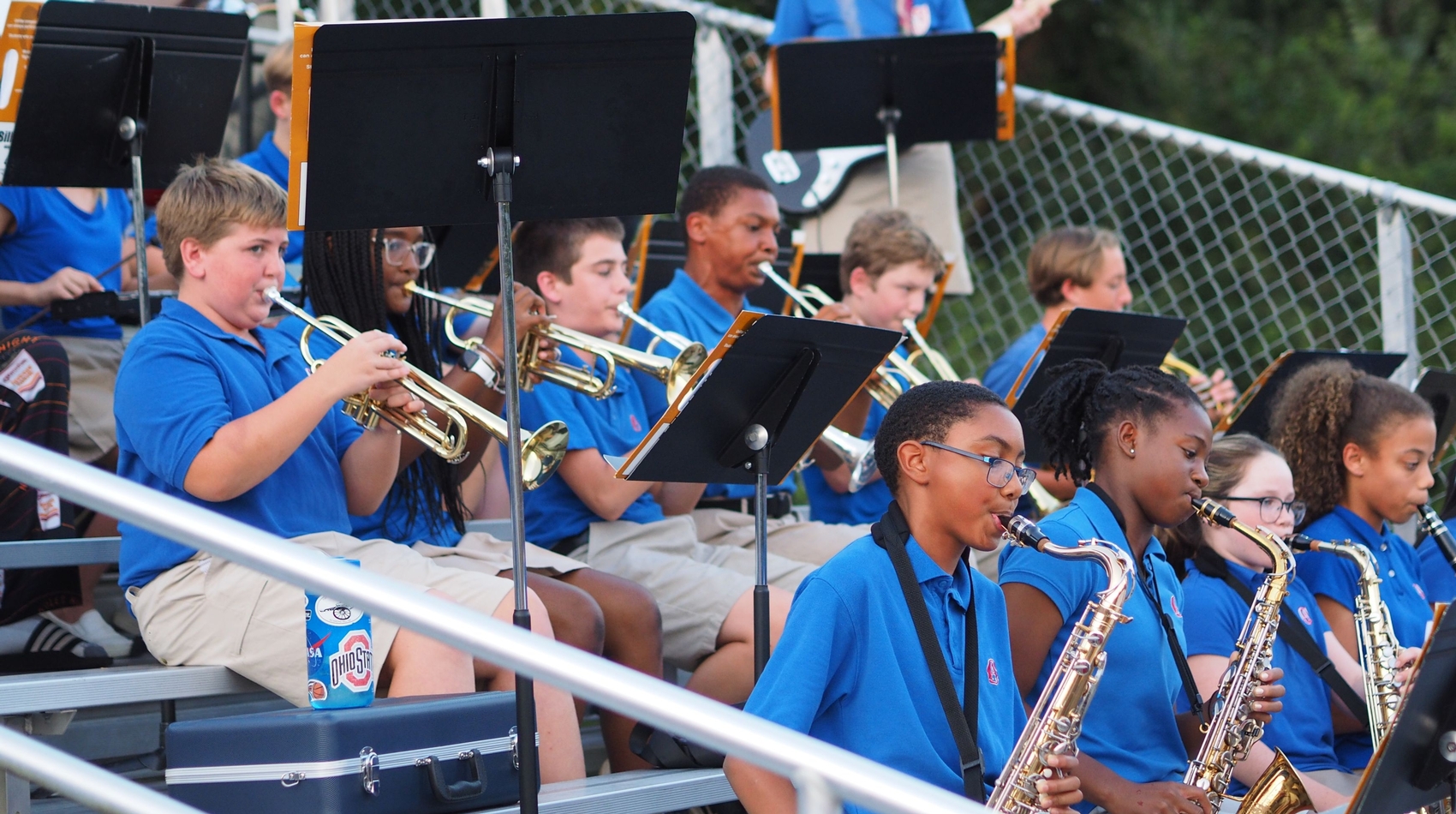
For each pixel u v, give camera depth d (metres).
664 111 4.32
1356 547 5.24
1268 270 14.91
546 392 5.60
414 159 4.11
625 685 2.43
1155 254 9.40
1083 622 4.25
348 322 5.18
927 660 3.76
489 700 3.99
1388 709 5.11
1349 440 5.88
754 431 4.26
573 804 4.17
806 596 3.75
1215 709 4.61
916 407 3.89
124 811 2.44
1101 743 4.37
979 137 8.07
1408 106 18.42
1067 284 7.78
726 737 2.43
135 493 2.43
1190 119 18.55
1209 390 7.39
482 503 6.45
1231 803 4.80
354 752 3.69
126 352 4.55
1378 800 3.45
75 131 5.51
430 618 2.42
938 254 7.04
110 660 5.29
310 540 4.59
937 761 3.69
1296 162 8.93
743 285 6.63
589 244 5.84
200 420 4.35
